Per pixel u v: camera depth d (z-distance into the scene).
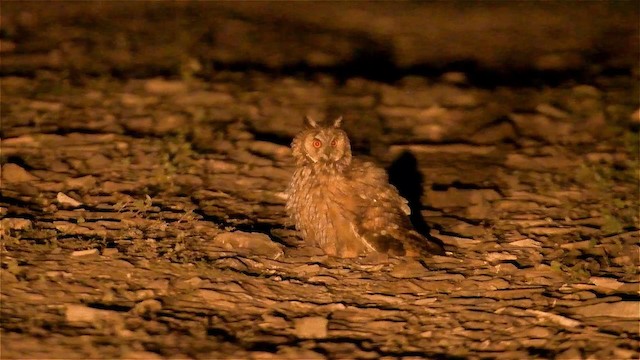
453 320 9.19
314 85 20.09
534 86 20.64
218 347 8.48
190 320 9.01
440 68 22.41
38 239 10.88
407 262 10.62
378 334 8.90
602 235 11.81
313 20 26.97
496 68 22.36
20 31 24.50
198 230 11.57
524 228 12.18
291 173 14.49
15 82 19.31
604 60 22.86
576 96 19.23
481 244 11.53
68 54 22.20
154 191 13.24
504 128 16.89
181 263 10.36
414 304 9.57
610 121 17.50
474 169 15.01
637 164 14.70
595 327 8.85
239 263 10.48
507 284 10.09
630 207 12.88
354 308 9.42
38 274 9.79
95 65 21.47
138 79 20.03
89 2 28.09
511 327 8.98
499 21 26.70
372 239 10.66
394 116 18.16
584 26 26.00
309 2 29.08
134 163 14.45
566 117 17.88
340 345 8.59
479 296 9.79
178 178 13.88
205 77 20.50
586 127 17.30
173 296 9.52
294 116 18.03
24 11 26.59
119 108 17.88
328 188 10.80
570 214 12.73
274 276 10.23
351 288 9.99
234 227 11.77
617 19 26.66
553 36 25.14
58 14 26.55
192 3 28.59
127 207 12.35
